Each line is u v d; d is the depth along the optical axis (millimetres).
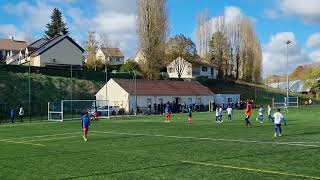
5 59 128375
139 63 95812
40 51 94875
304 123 45031
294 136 30656
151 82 87250
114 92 80438
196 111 86188
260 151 22375
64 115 68062
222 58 123062
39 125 50031
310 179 14773
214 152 22250
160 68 93812
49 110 63781
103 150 23906
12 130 41688
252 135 32094
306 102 104062
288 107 93312
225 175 15680
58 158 20875
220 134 33250
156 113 77375
